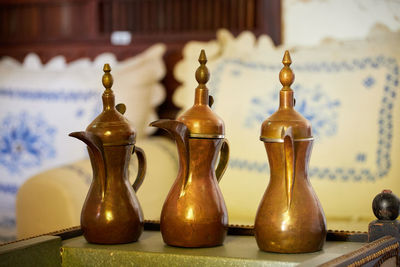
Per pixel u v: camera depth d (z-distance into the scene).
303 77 1.89
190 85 2.13
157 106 2.52
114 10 2.71
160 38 2.62
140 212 1.09
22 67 2.53
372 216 1.73
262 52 2.03
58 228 1.71
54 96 2.38
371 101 1.80
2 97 2.46
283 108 0.98
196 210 1.00
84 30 2.74
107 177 1.06
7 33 2.86
